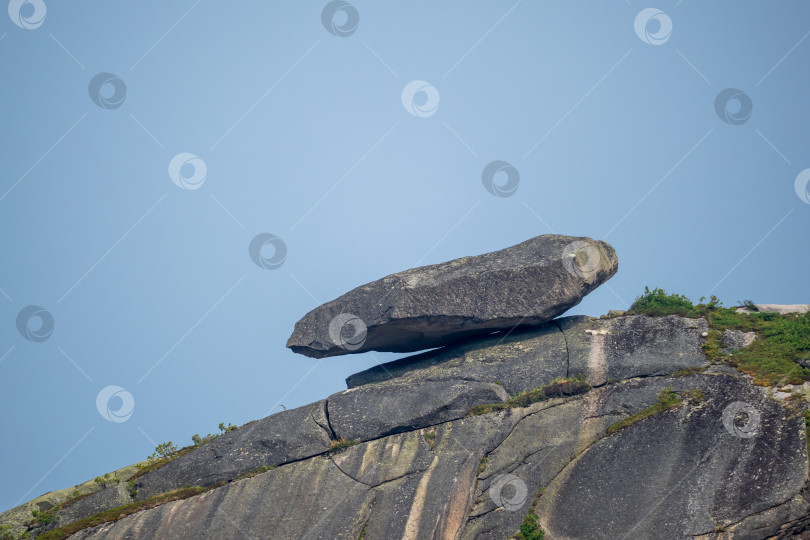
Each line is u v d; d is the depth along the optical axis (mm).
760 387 21500
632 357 23125
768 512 19047
